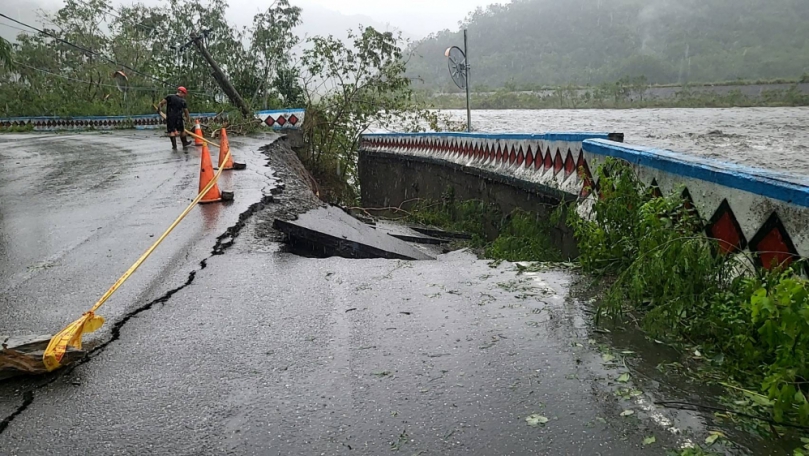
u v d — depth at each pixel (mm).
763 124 36625
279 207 8172
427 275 5121
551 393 2982
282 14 29078
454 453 2523
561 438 2596
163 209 7977
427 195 14727
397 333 3807
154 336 3842
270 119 22328
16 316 4254
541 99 97625
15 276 5227
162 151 16406
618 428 2654
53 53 37344
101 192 9680
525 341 3623
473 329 3840
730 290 3529
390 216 16359
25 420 2889
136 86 32969
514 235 8695
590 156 6469
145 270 5285
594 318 3967
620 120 47594
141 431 2764
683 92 89875
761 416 2703
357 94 21641
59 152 17391
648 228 4199
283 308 4312
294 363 3406
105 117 30328
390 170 17953
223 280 4992
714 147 21375
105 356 3564
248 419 2836
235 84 29344
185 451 2602
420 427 2723
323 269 5332
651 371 3174
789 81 93688
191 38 25531
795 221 3271
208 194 8117
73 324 3670
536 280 4867
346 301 4449
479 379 3154
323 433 2701
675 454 2449
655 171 4773
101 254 5871
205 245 6086
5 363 3262
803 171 14758
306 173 16969
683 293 3539
